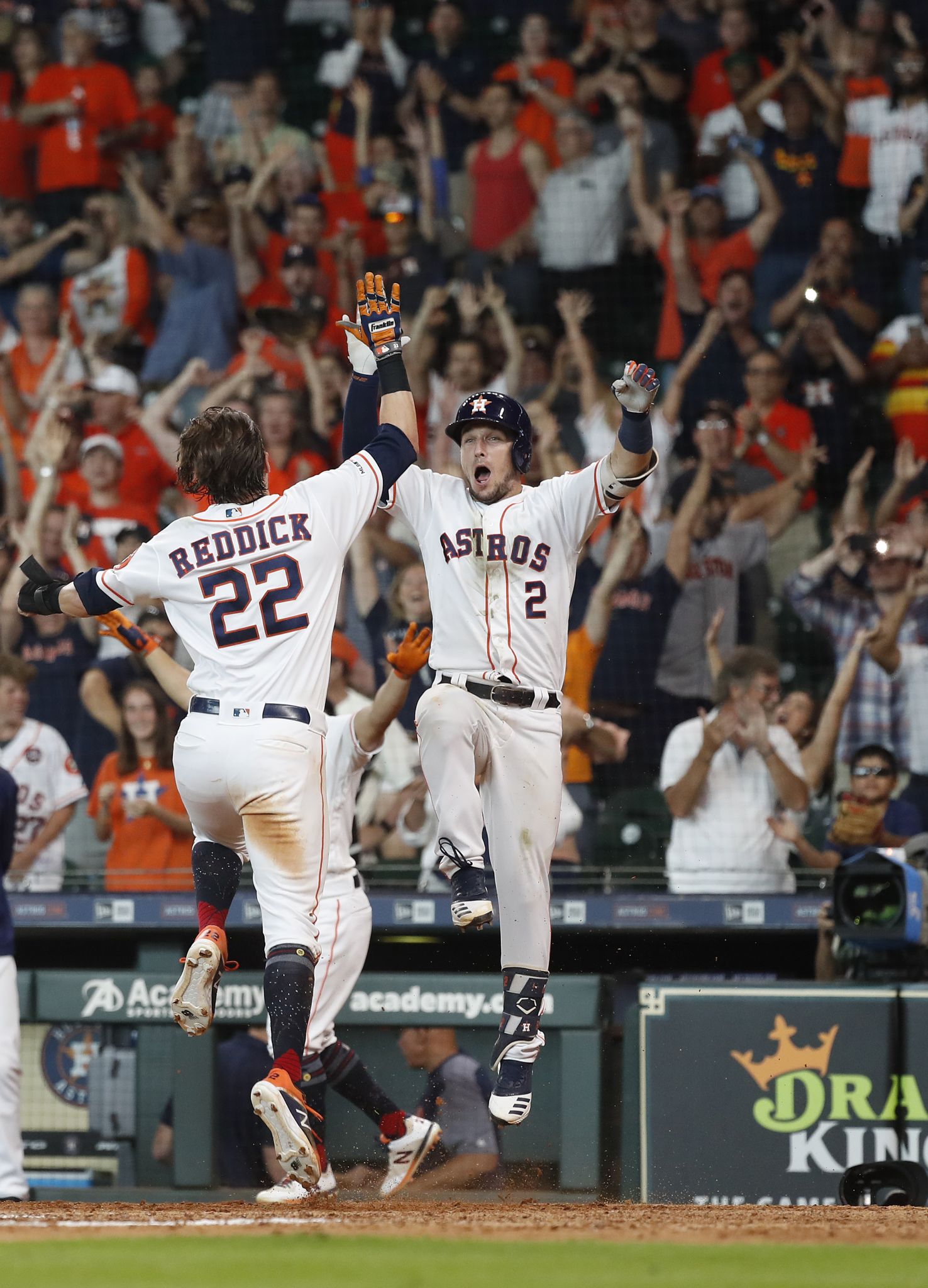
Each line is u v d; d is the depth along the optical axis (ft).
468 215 107.14
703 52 106.11
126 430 98.84
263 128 114.11
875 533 87.71
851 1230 34.86
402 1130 56.59
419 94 111.34
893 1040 61.46
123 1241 31.53
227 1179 68.74
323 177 110.83
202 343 104.78
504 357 98.22
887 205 99.81
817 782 79.97
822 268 98.17
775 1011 62.49
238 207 107.34
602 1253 29.43
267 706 39.24
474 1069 67.77
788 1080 62.08
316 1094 55.62
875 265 98.48
